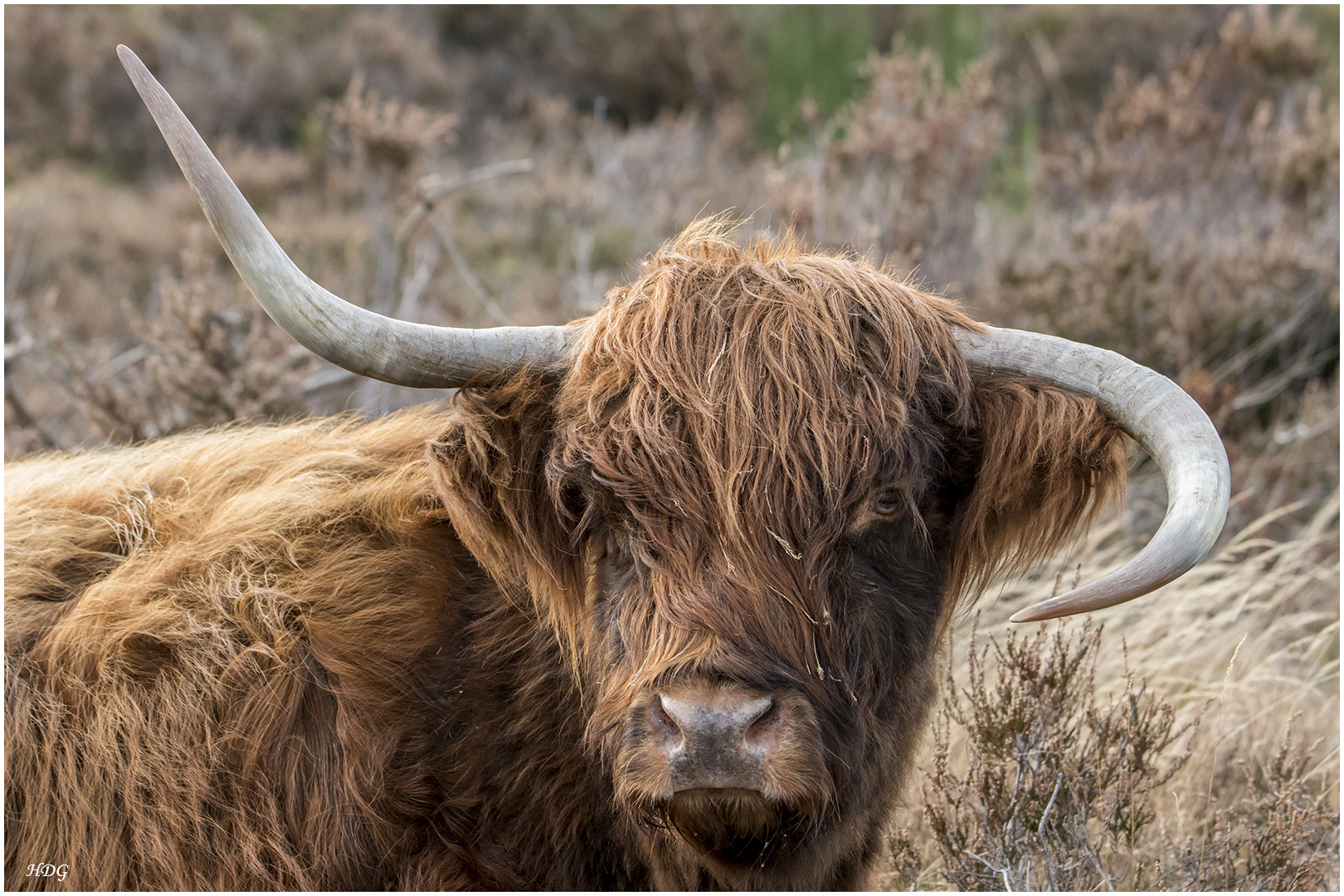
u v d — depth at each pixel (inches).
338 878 270.1
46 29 1327.5
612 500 243.4
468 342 253.6
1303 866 323.6
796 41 1466.5
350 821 271.6
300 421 373.1
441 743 282.2
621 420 242.5
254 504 302.2
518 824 283.6
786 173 835.4
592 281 855.7
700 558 234.2
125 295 868.0
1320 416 629.0
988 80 851.4
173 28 1461.6
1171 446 227.3
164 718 269.9
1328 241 753.6
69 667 274.1
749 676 225.5
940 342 257.1
